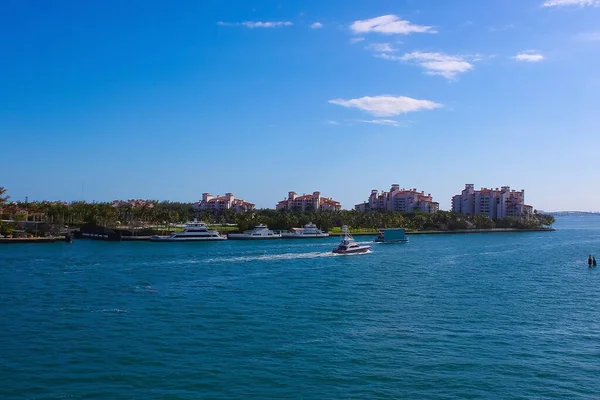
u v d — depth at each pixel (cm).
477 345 5606
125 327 6341
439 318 6888
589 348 5519
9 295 8494
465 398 4216
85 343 5631
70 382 4497
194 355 5225
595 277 11144
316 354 5262
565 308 7594
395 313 7194
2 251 16975
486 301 8138
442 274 11625
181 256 15488
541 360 5119
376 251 18225
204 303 7894
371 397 4219
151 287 9425
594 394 4319
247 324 6506
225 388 4378
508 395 4281
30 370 4784
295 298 8356
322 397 4212
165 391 4309
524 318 6906
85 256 15275
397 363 5000
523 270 12462
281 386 4428
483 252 17850
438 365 4953
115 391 4309
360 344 5612
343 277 11006
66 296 8438
